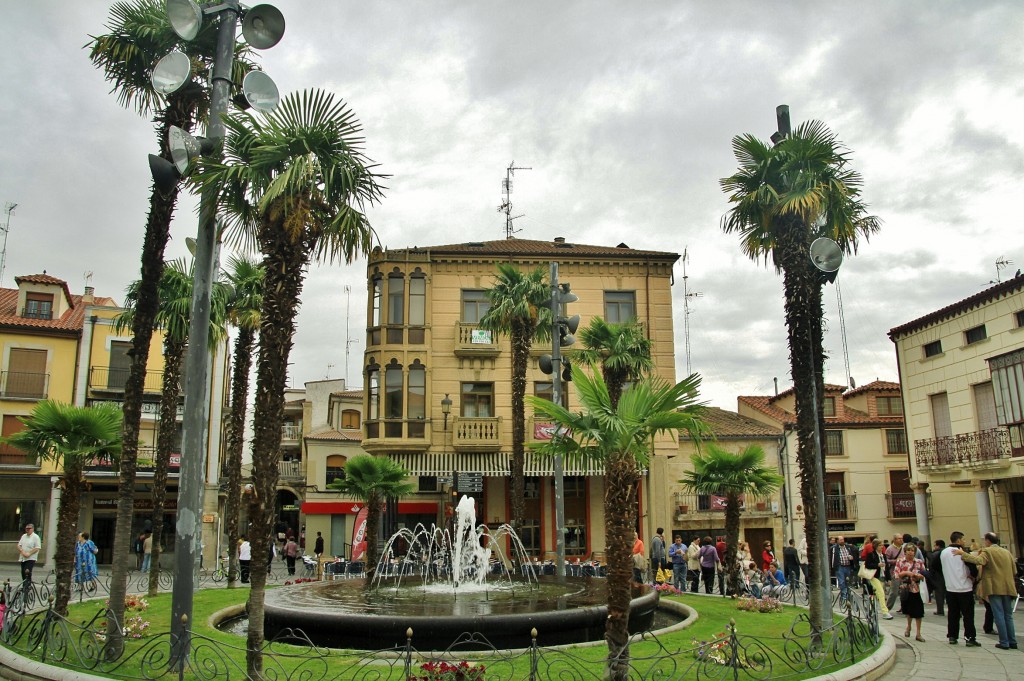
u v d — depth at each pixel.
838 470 35.47
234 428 22.00
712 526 33.25
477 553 22.00
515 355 25.12
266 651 9.91
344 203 9.64
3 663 9.17
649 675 8.52
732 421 38.00
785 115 13.54
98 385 35.38
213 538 35.09
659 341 33.72
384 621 10.53
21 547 19.16
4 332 34.56
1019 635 13.64
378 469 18.91
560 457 17.72
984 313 25.62
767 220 13.06
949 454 26.62
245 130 9.68
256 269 22.62
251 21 10.62
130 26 13.10
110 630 9.46
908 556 13.35
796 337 12.42
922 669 10.41
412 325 32.53
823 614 11.38
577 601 12.24
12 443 12.30
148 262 12.52
